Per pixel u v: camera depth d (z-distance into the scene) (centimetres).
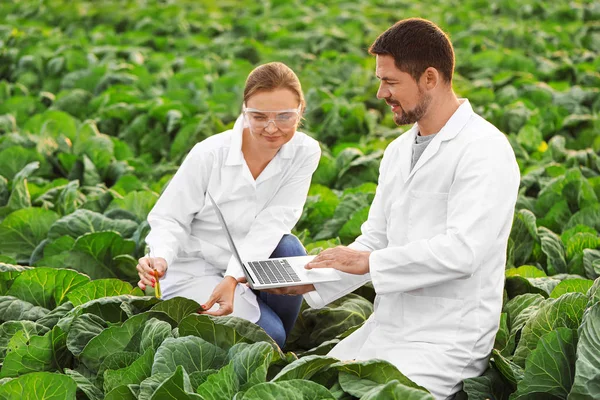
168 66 1424
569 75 1415
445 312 457
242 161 542
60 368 488
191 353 437
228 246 554
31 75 1363
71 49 1491
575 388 409
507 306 549
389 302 477
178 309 497
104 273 643
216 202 545
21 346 473
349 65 1448
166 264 519
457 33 1795
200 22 1906
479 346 456
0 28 1639
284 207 563
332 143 1085
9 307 532
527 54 1578
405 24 453
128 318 482
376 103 1223
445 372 449
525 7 2047
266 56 1527
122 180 834
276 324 550
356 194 758
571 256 667
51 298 557
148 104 1093
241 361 428
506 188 446
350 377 421
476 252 437
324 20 1889
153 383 413
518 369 459
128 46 1547
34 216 702
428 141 471
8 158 876
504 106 1228
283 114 511
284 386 396
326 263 469
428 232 463
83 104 1181
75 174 880
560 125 1091
